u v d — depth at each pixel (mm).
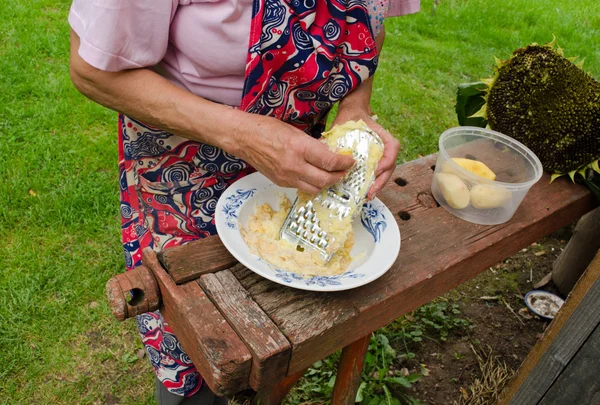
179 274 1138
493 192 1482
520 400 1527
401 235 1429
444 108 4094
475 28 5598
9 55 3840
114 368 2158
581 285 1322
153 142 1320
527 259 2836
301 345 1046
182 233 1483
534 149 1779
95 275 2480
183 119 1131
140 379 2135
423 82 4422
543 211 1625
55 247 2576
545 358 1427
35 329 2225
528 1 6578
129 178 1416
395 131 3729
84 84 1144
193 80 1239
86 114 3438
